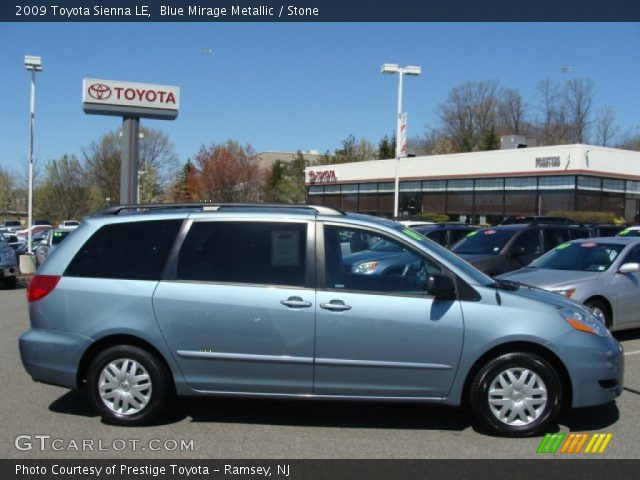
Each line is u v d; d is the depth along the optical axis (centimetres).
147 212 555
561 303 527
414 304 506
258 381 515
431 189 4388
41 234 3816
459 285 514
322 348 507
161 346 519
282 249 526
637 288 898
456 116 7744
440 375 505
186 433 522
